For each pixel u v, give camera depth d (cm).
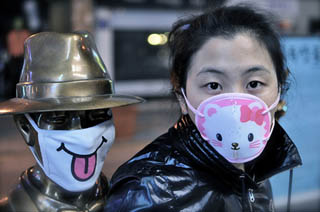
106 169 178
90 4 711
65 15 823
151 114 856
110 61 1003
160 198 116
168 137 137
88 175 119
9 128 609
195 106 122
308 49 336
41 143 116
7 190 126
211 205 121
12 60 906
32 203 117
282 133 137
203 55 118
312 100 339
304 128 339
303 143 342
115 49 1014
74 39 117
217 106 117
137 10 1023
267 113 121
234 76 116
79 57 116
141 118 807
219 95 117
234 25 120
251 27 120
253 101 116
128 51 1036
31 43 117
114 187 125
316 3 1021
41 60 114
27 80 116
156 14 1052
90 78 116
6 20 942
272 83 122
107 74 125
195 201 119
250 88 119
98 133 118
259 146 121
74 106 108
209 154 123
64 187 119
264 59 119
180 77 132
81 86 114
